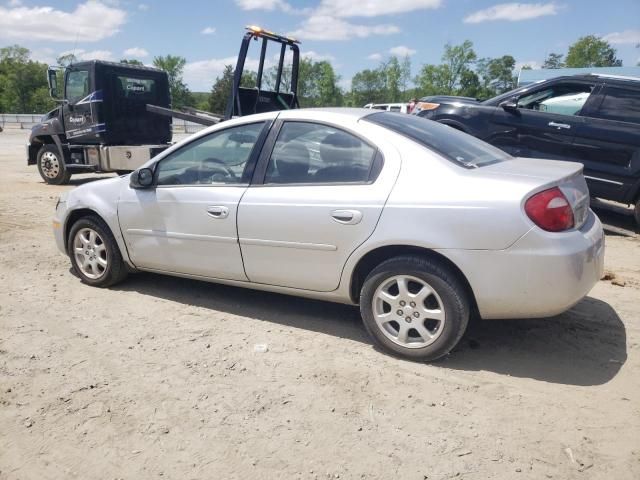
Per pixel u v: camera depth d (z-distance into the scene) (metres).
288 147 3.97
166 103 12.32
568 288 3.19
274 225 3.88
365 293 3.66
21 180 12.67
